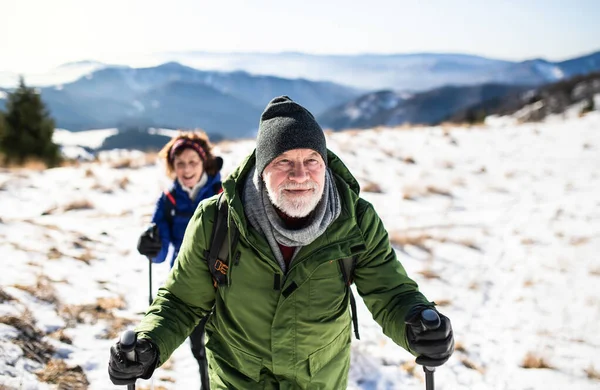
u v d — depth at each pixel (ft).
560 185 43.45
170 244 13.50
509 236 31.01
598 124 68.18
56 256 21.76
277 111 7.12
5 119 66.59
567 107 358.43
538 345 17.76
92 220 30.76
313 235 6.94
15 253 21.18
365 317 19.69
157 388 13.61
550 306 21.11
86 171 42.45
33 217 31.17
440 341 6.36
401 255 27.32
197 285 7.73
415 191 41.06
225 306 7.57
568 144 58.85
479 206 38.22
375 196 40.01
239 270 7.22
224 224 7.34
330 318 7.29
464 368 16.30
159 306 7.67
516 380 15.66
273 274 7.11
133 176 43.37
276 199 6.88
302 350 7.26
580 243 28.63
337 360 7.66
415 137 61.41
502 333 18.93
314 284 7.18
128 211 33.50
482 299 22.21
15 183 38.75
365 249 7.42
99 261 22.71
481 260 27.20
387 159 51.03
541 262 26.25
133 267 22.66
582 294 22.00
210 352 7.89
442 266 26.16
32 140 66.28
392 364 16.34
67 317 16.44
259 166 7.09
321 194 6.98
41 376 13.03
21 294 16.93
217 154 14.02
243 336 7.45
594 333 18.53
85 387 13.10
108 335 16.03
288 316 7.15
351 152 52.13
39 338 14.79
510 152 56.08
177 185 13.35
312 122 7.12
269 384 7.48
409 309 6.97
